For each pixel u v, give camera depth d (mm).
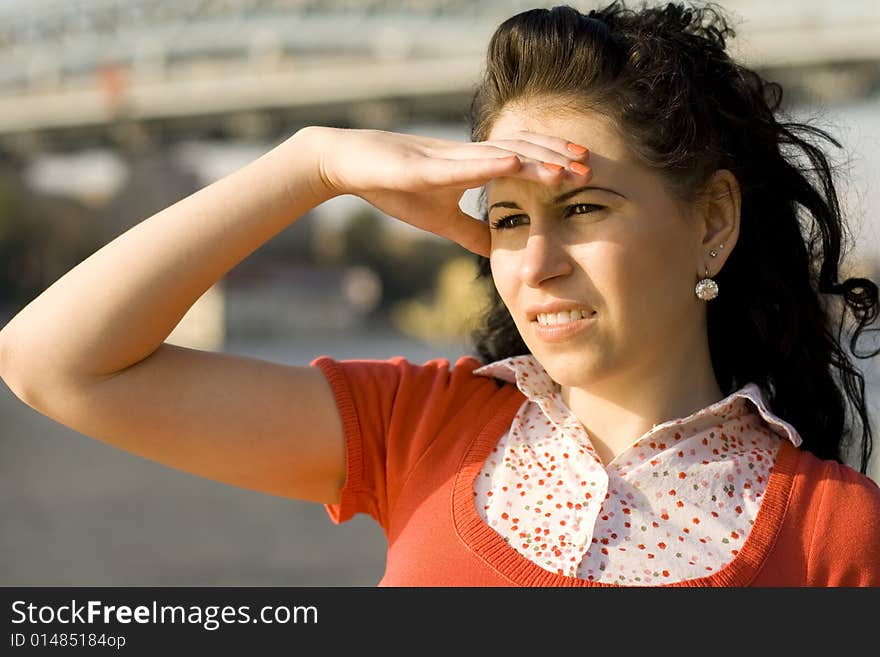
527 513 3039
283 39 68688
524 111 3057
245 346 69062
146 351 3178
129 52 74938
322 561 12898
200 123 75750
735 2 49625
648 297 2949
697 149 3039
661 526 2961
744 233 3328
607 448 3156
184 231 3152
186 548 13727
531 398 3174
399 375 3438
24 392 3186
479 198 3510
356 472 3287
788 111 3627
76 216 109250
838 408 3471
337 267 105625
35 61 78750
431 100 65375
